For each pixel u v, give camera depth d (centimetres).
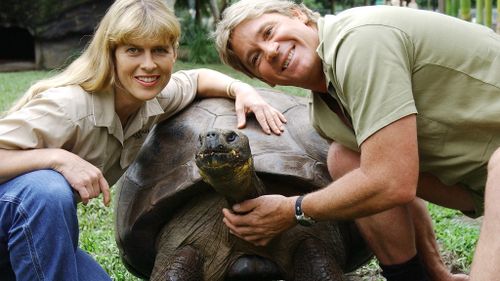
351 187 238
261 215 261
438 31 241
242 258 284
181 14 1452
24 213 248
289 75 260
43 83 277
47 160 255
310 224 257
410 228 290
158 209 286
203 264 289
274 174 277
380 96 229
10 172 256
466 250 379
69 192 252
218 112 311
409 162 231
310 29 261
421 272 294
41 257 247
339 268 283
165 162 299
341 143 280
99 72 269
